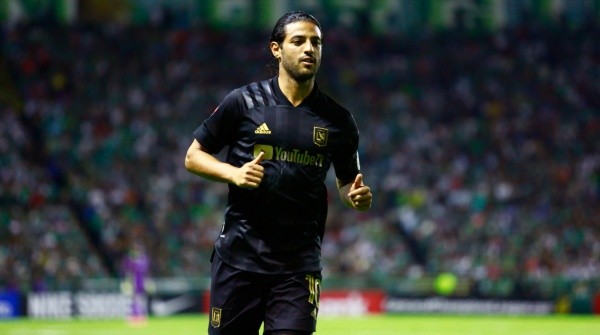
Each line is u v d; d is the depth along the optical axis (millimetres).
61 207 109062
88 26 138000
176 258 108750
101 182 116500
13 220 103312
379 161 130500
